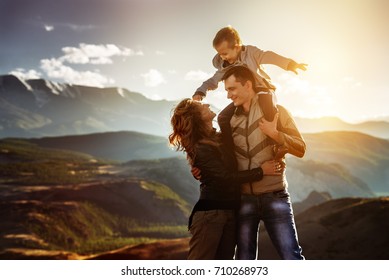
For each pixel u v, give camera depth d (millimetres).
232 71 5926
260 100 5754
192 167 5957
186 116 5859
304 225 55375
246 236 5914
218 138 5973
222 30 6434
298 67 6074
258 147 5879
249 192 5949
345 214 56656
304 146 5762
